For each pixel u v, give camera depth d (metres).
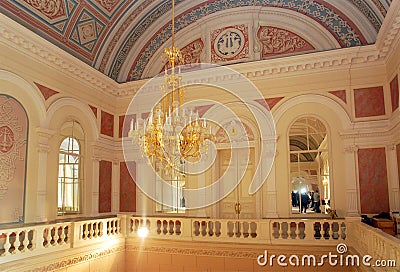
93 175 10.59
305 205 9.70
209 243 9.02
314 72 9.92
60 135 9.50
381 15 8.84
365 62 9.40
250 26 10.94
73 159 9.98
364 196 9.19
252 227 10.01
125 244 9.88
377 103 9.34
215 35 11.28
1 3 7.81
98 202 10.71
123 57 11.76
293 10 10.59
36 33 8.74
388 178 9.02
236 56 10.94
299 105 10.02
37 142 8.73
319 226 9.11
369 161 9.27
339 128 9.59
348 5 9.84
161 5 11.17
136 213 11.27
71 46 9.88
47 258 7.27
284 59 9.81
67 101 9.75
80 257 8.17
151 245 9.62
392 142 8.95
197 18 11.48
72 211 9.77
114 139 11.72
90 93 10.73
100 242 8.85
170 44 11.76
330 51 9.38
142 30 11.66
